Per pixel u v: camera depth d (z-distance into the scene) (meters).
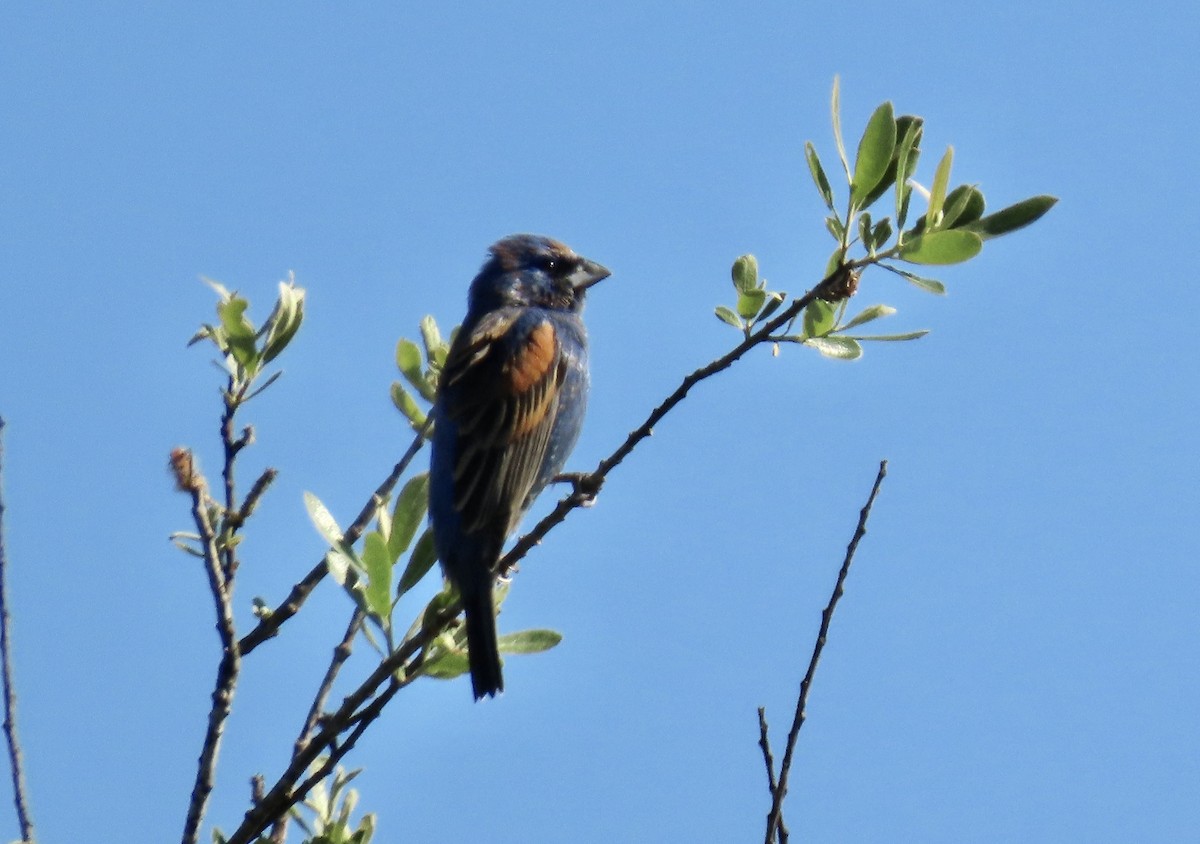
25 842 7.95
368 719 8.73
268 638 9.55
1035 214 9.45
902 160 9.27
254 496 9.14
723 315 9.80
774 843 7.88
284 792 8.38
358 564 8.93
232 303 9.34
